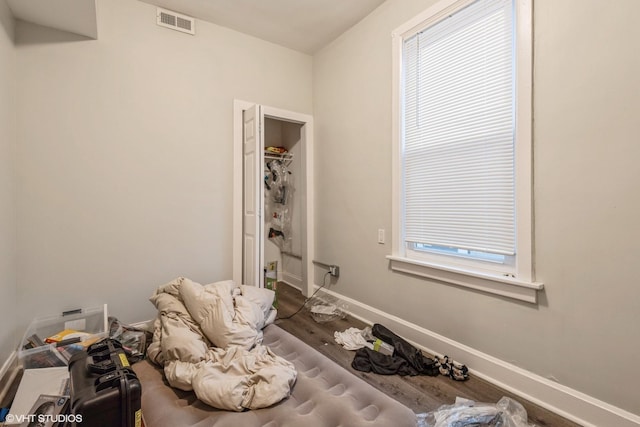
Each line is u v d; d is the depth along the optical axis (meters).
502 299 1.78
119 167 2.41
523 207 1.67
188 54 2.70
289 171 4.16
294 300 3.42
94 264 2.33
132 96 2.45
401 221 2.43
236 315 1.90
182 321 1.84
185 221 2.72
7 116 1.91
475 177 1.94
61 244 2.21
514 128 1.74
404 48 2.40
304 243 3.53
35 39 2.10
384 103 2.55
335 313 2.93
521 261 1.68
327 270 3.26
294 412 1.29
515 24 1.71
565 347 1.54
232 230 2.96
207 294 1.93
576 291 1.50
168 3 2.53
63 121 2.20
